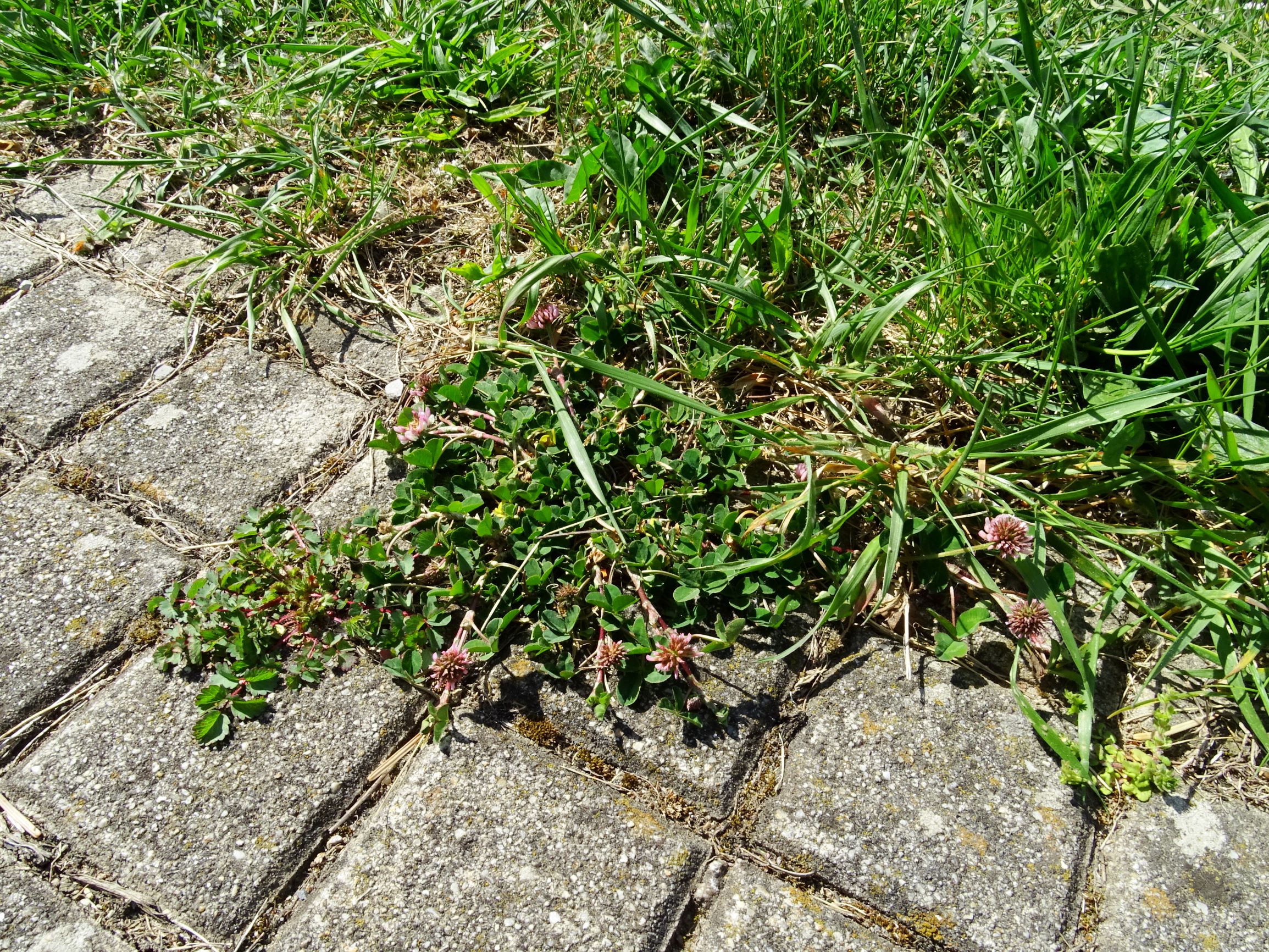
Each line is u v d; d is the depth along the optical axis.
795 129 2.52
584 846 1.48
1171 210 1.96
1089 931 1.44
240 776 1.53
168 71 2.71
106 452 1.93
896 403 2.01
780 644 1.70
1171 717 1.64
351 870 1.45
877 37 2.60
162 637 1.69
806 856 1.49
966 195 2.15
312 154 2.41
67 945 1.39
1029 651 1.69
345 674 1.65
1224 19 2.79
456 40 2.67
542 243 2.13
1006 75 2.51
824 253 2.20
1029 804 1.54
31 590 1.74
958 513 1.80
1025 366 1.96
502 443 1.91
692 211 2.11
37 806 1.50
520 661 1.66
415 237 2.35
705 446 1.88
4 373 2.04
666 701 1.60
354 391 2.06
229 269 2.27
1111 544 1.71
